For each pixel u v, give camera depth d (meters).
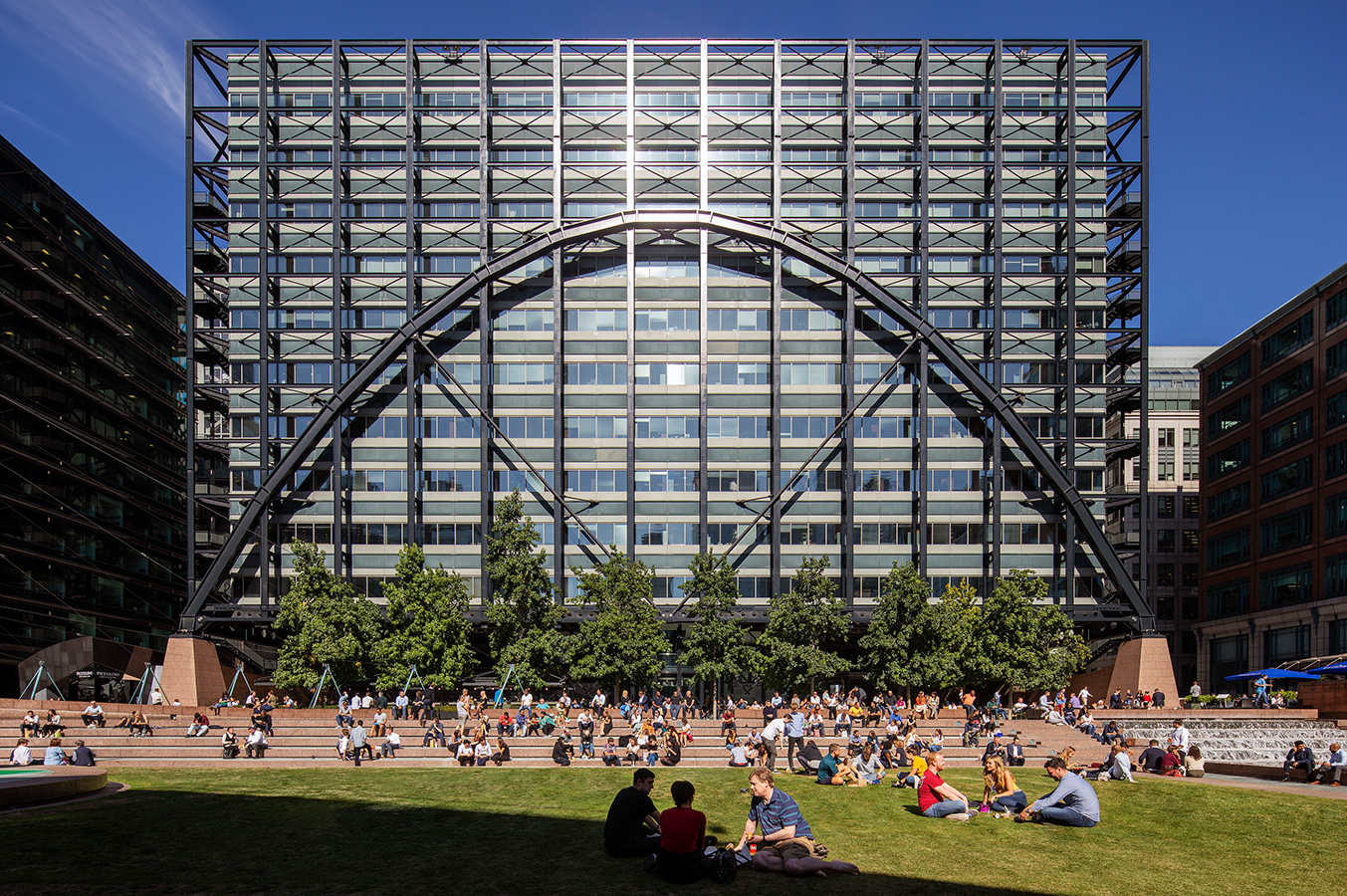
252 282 77.44
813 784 26.69
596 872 14.44
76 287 88.88
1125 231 79.75
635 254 78.44
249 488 76.00
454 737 37.38
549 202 78.44
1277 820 21.17
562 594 68.12
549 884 13.70
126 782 26.38
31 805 19.72
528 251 75.75
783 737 38.78
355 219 77.62
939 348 74.81
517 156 78.56
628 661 59.16
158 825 17.48
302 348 76.81
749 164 78.69
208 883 13.41
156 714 46.12
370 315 77.31
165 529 104.44
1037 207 78.44
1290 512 76.56
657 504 76.06
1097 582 75.25
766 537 75.81
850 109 76.69
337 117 76.31
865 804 22.61
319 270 77.69
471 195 77.88
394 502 75.75
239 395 76.81
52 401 84.38
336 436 74.31
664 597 74.88
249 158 79.25
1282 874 16.70
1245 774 32.41
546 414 76.88
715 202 78.50
